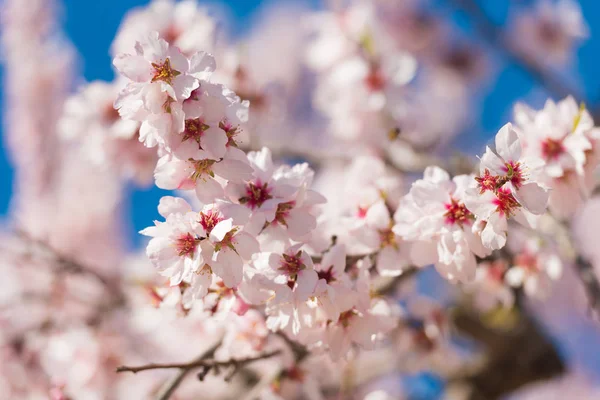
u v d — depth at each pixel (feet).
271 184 1.66
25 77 4.36
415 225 1.68
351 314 1.70
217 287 1.72
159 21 2.14
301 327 1.68
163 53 1.59
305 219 1.65
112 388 2.40
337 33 2.60
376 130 2.44
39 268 2.60
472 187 1.61
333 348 1.69
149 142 1.59
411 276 1.92
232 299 1.71
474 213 1.60
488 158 1.61
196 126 1.59
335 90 2.60
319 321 1.69
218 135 1.59
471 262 1.67
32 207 4.45
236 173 1.61
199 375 1.72
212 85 1.59
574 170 1.74
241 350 1.80
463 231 1.66
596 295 1.87
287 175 1.68
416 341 2.16
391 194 1.84
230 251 1.60
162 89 1.57
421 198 1.67
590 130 1.74
